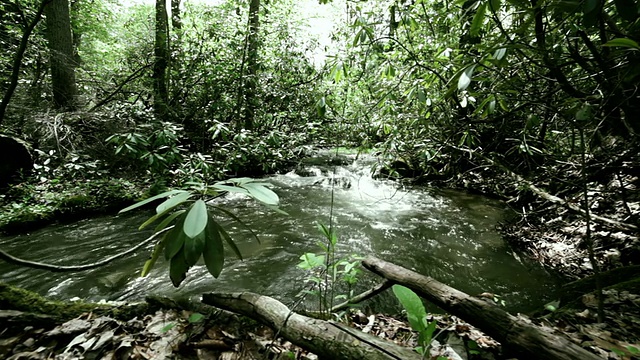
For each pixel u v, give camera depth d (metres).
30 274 2.85
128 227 4.02
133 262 3.13
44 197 4.24
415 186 6.40
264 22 7.52
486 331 1.31
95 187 4.68
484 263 3.34
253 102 7.07
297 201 5.52
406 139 3.82
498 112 3.48
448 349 1.45
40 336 1.52
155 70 6.75
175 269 0.99
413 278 1.71
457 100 2.52
